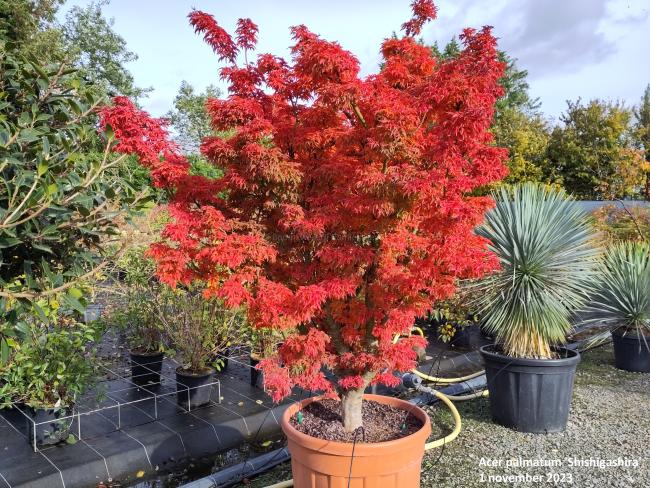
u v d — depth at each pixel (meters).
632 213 10.73
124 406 5.14
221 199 3.23
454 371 7.06
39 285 2.49
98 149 3.03
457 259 2.71
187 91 30.80
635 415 5.17
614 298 6.82
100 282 6.75
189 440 4.48
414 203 2.77
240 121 2.93
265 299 2.79
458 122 2.53
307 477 3.07
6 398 4.20
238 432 4.79
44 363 4.17
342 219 2.93
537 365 4.60
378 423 3.49
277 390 2.95
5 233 2.21
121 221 3.98
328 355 3.21
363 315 3.21
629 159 18.77
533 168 21.05
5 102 2.40
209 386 5.26
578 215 5.75
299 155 3.16
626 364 6.83
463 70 2.79
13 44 2.64
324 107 2.97
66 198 2.45
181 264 2.86
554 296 5.10
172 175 3.01
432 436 4.75
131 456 4.15
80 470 3.89
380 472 2.91
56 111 2.69
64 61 2.70
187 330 5.37
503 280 5.10
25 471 3.81
